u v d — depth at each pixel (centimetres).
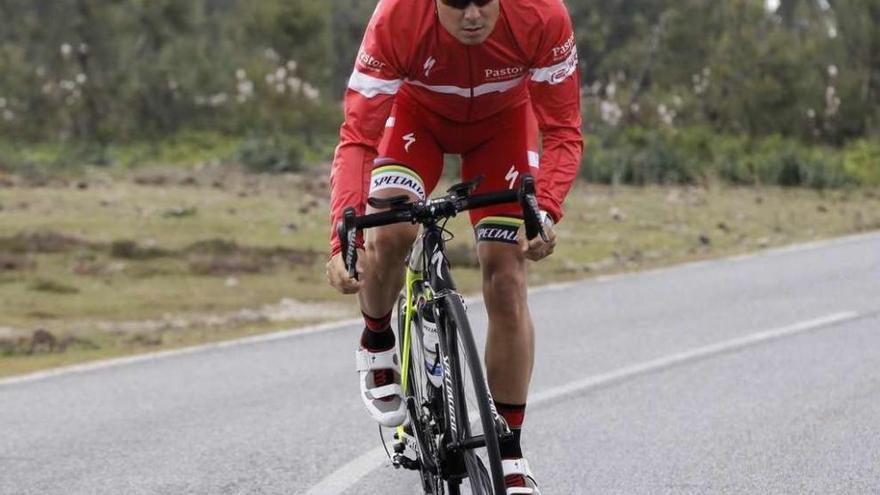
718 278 1995
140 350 1519
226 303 1861
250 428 1039
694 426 1008
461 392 608
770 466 880
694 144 4228
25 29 4884
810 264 2130
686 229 2770
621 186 3675
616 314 1648
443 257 632
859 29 4722
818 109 4622
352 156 648
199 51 4962
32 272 2053
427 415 669
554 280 2047
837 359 1288
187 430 1040
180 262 2180
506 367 681
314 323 1706
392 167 695
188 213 2730
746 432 983
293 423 1053
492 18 628
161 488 859
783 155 3919
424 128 698
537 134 722
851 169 4056
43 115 4494
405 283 719
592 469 883
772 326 1509
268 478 878
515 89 681
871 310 1612
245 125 4634
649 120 4591
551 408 1091
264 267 2153
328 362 1356
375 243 688
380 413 707
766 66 4684
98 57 4756
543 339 1459
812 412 1046
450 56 646
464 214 2788
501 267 675
